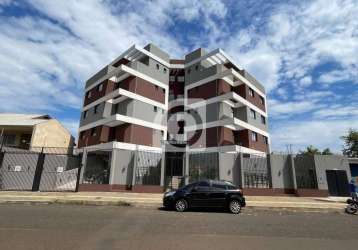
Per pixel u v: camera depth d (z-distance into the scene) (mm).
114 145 26078
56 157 23047
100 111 31312
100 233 7004
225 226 8609
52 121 33219
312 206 14898
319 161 23203
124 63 35188
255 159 22734
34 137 30188
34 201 12820
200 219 9930
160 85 33562
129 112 29422
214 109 30469
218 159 21875
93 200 13555
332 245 6551
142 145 28719
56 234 6715
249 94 33938
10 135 32844
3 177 20484
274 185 22297
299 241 6852
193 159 23234
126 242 6227
